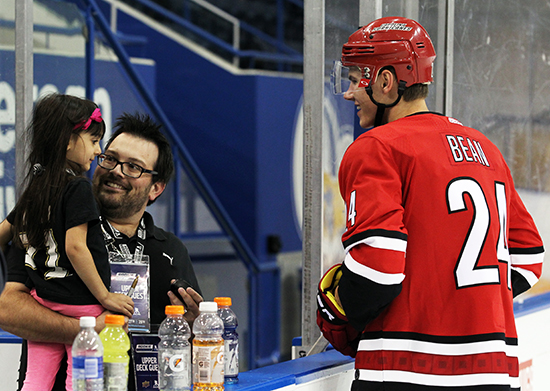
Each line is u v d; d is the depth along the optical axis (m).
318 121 4.28
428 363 3.03
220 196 13.38
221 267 12.93
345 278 3.03
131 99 10.74
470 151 3.24
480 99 5.40
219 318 3.01
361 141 3.16
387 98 3.37
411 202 3.09
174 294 3.47
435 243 3.06
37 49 7.08
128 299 3.20
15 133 4.42
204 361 2.94
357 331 3.40
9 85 4.49
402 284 3.08
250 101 13.08
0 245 3.31
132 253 3.69
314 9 4.25
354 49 3.37
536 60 6.12
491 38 5.49
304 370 3.57
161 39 13.90
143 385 3.08
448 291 3.05
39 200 3.07
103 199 3.62
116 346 2.72
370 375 3.11
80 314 3.08
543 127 6.27
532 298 6.15
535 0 6.05
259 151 13.08
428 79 3.36
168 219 11.92
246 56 13.89
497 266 3.15
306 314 4.36
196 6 16.16
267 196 13.23
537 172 6.21
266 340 12.81
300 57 17.06
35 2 7.08
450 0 4.87
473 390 2.98
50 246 3.08
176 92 13.82
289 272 13.46
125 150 3.60
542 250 3.69
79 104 3.27
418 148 3.11
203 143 13.58
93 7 8.38
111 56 10.34
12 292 3.08
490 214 3.16
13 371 4.41
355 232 2.98
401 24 3.35
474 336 3.02
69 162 3.26
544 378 5.77
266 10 17.06
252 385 3.18
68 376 3.08
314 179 4.30
